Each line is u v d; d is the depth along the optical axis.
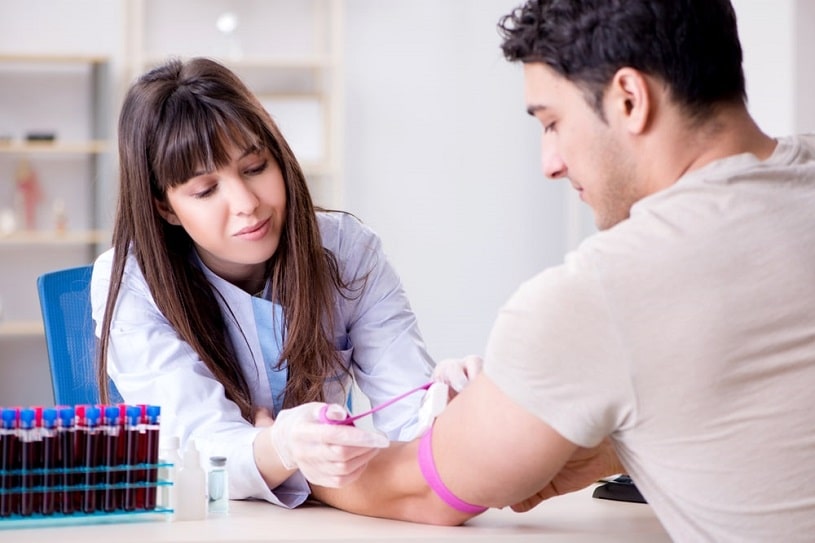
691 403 1.11
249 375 1.84
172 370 1.71
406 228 5.40
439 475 1.28
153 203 1.72
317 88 5.24
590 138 1.19
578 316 1.11
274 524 1.33
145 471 1.33
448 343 5.43
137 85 1.70
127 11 5.02
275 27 5.25
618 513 1.46
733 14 1.19
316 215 1.86
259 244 1.68
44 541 1.19
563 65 1.18
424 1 5.39
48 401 5.18
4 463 1.27
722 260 1.10
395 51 5.38
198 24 5.19
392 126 5.39
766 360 1.10
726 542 1.15
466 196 5.43
